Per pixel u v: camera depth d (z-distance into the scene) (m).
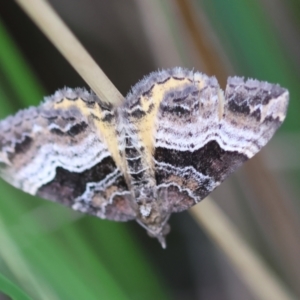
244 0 0.14
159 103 0.13
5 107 0.14
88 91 0.13
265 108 0.13
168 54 0.14
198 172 0.13
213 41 0.14
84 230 0.15
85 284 0.14
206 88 0.13
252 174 0.14
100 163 0.13
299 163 0.14
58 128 0.13
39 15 0.13
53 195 0.13
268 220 0.15
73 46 0.13
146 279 0.15
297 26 0.15
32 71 0.15
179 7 0.14
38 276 0.14
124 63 0.15
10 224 0.14
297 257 0.15
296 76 0.14
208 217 0.14
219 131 0.13
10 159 0.13
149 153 0.13
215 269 0.16
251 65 0.14
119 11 0.15
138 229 0.16
